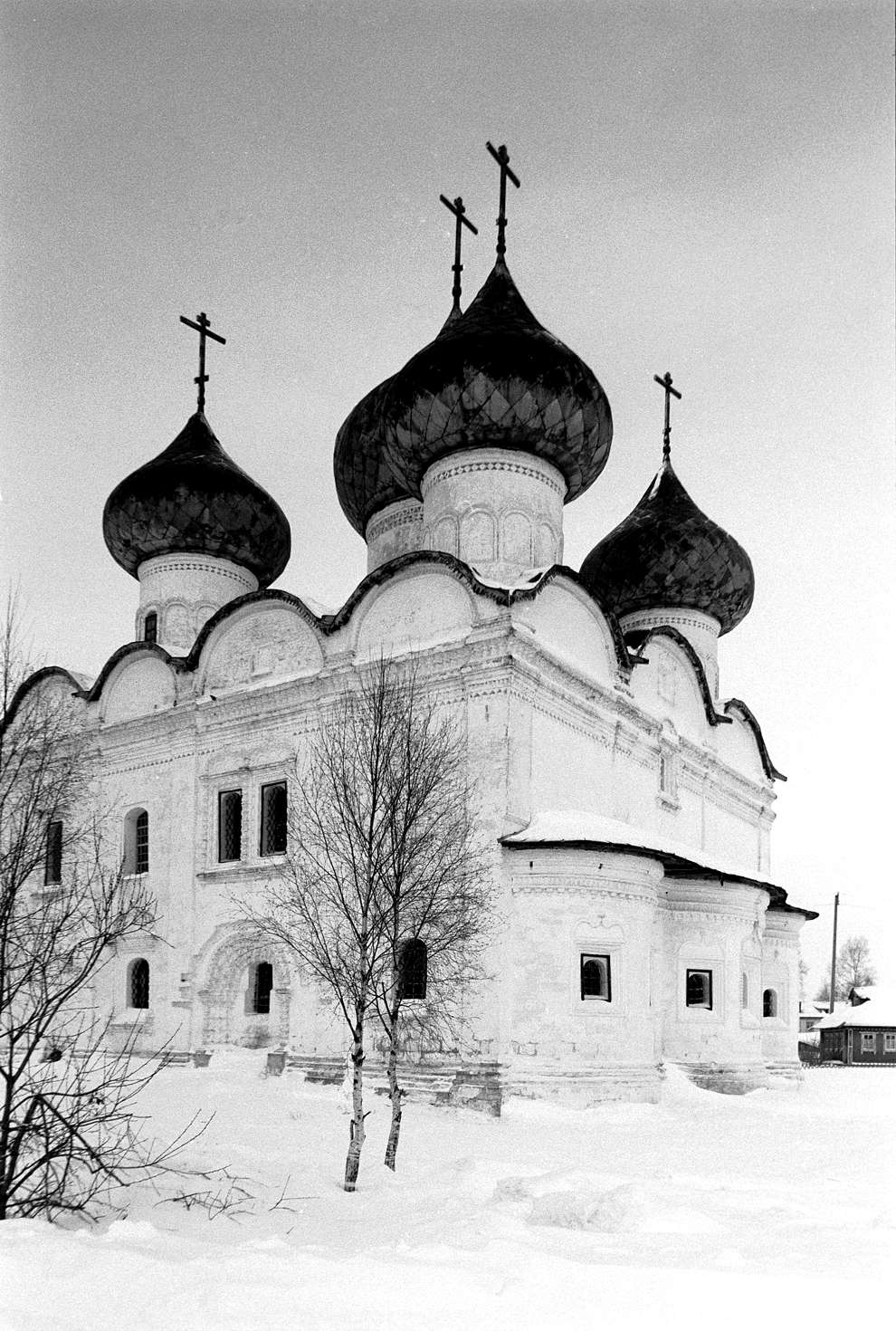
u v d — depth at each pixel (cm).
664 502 3475
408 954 1766
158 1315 570
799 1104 2308
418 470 2744
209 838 2712
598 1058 2108
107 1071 1035
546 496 2647
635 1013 2189
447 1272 647
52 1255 670
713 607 3491
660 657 3073
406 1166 1377
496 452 2602
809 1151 1518
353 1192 1126
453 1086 2073
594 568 3534
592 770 2545
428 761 1923
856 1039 4772
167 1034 2656
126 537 3350
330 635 2542
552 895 2139
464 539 2570
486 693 2231
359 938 1381
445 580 2377
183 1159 1223
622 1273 664
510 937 2138
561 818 2255
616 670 2692
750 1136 1706
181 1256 726
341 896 1574
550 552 2625
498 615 2250
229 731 2725
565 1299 605
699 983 2580
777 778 3825
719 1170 1324
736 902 2644
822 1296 618
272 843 2600
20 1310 578
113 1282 625
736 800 3550
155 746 2909
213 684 2834
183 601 3316
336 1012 2314
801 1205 1018
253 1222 941
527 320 2620
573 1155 1473
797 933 3256
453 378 2536
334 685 2483
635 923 2227
